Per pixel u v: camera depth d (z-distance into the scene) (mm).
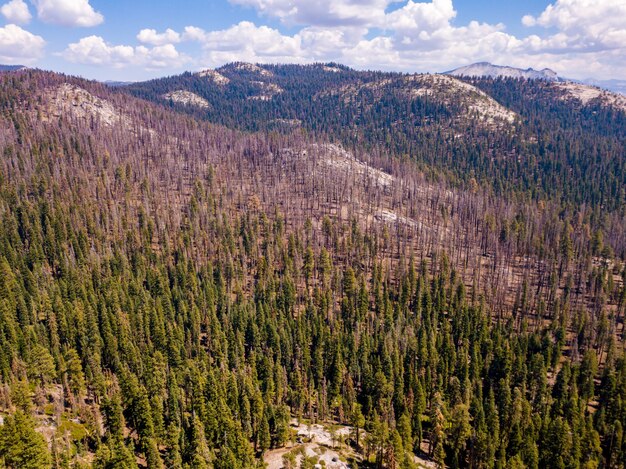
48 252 172500
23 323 127250
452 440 106000
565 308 162625
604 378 130250
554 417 115750
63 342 126562
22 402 91688
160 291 157250
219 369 119875
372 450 100500
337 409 124312
